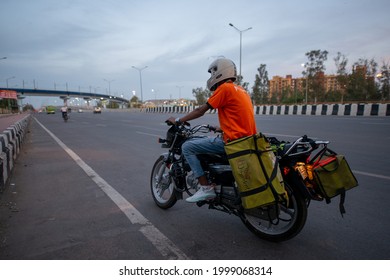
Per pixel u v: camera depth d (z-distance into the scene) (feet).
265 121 54.85
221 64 9.36
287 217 11.23
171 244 9.25
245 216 9.73
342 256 8.39
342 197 8.61
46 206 12.69
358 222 10.53
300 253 8.63
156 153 25.68
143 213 11.86
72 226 10.62
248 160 8.19
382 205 12.00
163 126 55.57
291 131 36.47
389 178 15.48
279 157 8.91
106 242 9.41
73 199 13.61
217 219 11.20
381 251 8.61
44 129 57.88
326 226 10.30
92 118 105.19
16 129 28.53
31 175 18.22
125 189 15.12
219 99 8.82
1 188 14.66
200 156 10.30
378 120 49.73
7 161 17.42
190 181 10.88
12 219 11.28
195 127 11.74
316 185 8.64
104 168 19.99
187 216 11.52
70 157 24.36
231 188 9.71
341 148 23.89
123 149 28.37
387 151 22.36
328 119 55.62
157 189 13.01
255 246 9.10
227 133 8.96
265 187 8.13
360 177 15.80
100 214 11.76
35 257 8.56
